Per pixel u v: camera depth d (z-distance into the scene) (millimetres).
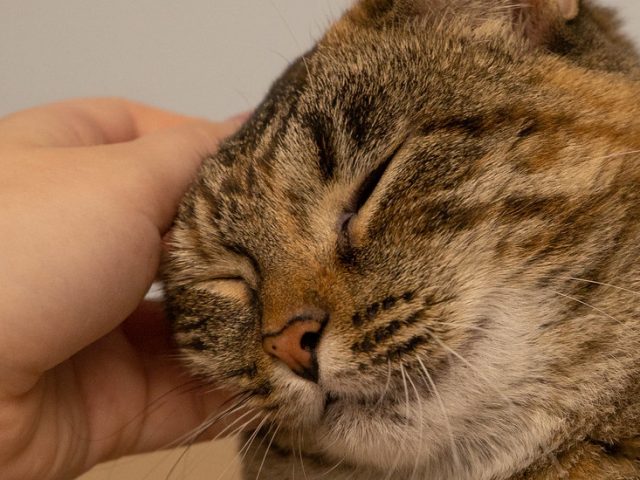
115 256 259
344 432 257
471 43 269
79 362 292
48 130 292
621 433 245
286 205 262
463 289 245
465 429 254
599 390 247
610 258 248
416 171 251
